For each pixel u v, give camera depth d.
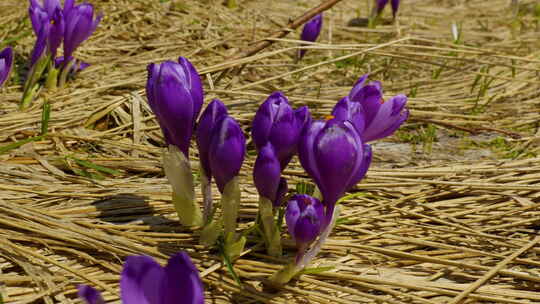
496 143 1.02
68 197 0.89
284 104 0.82
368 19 1.69
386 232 0.88
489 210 0.91
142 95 1.03
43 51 0.99
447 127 1.03
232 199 0.83
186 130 0.83
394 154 0.99
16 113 0.99
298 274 0.83
